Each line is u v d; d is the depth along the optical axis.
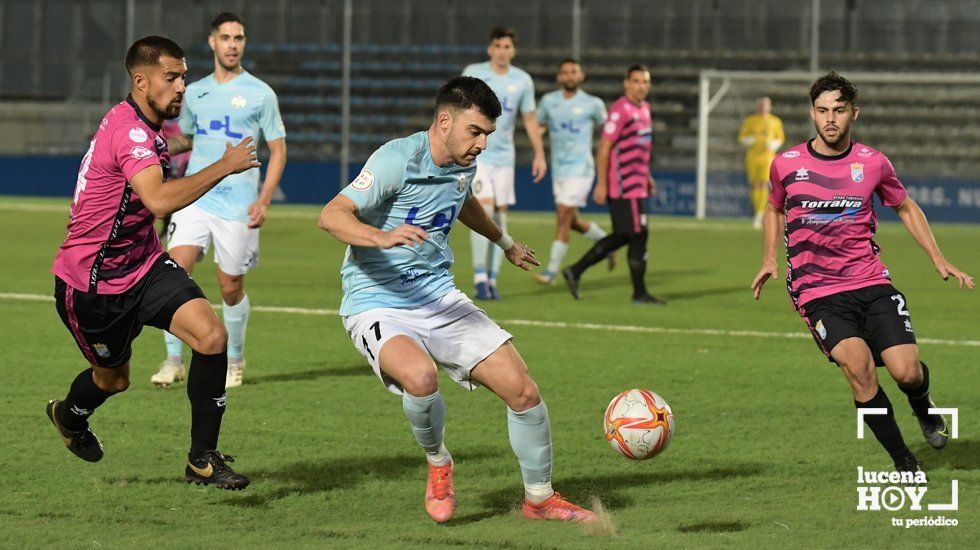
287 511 8.95
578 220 25.36
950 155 50.69
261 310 20.25
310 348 16.55
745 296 23.44
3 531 8.32
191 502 9.16
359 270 8.87
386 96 53.41
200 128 14.09
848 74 48.03
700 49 52.91
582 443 11.30
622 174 21.73
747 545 8.10
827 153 10.45
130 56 8.81
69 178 48.78
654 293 23.75
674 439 11.48
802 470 10.35
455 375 8.84
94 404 9.64
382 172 8.35
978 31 52.00
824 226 10.33
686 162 50.69
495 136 22.48
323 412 12.51
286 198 47.59
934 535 8.43
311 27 54.12
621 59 52.59
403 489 9.60
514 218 43.47
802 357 16.36
